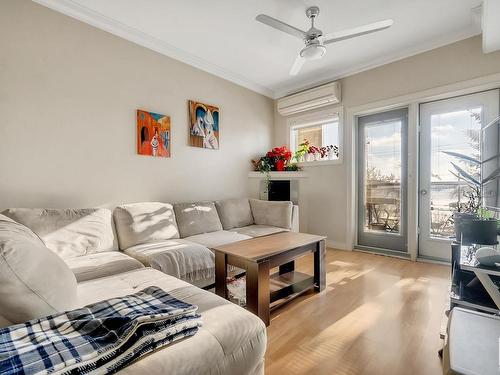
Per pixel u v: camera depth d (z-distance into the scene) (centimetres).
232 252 193
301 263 312
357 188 377
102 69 258
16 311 88
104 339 84
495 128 271
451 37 280
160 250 217
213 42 297
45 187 225
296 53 322
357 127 375
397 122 342
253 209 371
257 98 430
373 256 338
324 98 377
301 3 231
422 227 321
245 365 101
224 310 115
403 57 316
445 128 303
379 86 339
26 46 215
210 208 320
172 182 317
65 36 235
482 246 150
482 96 280
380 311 195
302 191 398
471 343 84
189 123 334
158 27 269
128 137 278
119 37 270
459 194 294
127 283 150
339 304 208
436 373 133
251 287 181
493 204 268
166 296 116
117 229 244
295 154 429
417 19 253
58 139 232
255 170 419
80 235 211
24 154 215
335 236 384
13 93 209
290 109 423
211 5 235
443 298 215
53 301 96
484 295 149
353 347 155
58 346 79
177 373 83
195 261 219
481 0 226
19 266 89
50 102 227
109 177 263
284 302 201
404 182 336
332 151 396
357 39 288
